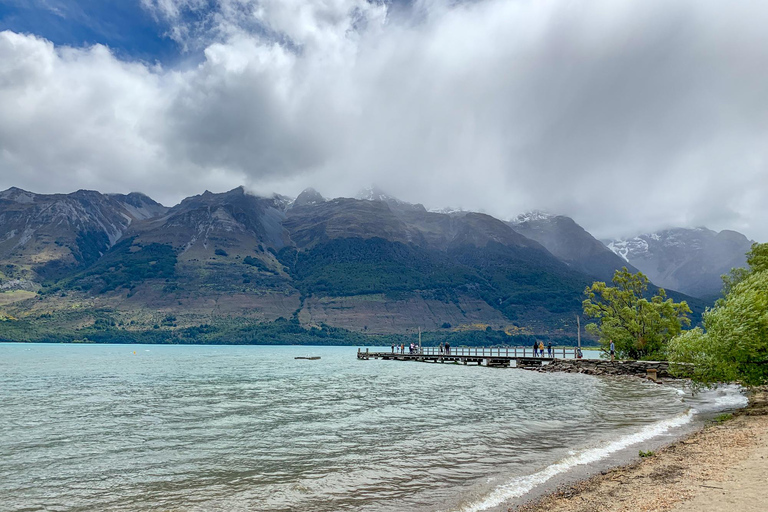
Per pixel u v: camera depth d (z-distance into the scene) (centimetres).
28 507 1611
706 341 2938
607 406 3634
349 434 2722
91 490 1780
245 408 3775
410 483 1770
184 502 1631
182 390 5144
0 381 6250
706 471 1575
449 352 10825
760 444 1889
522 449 2247
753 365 2817
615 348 7362
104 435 2772
